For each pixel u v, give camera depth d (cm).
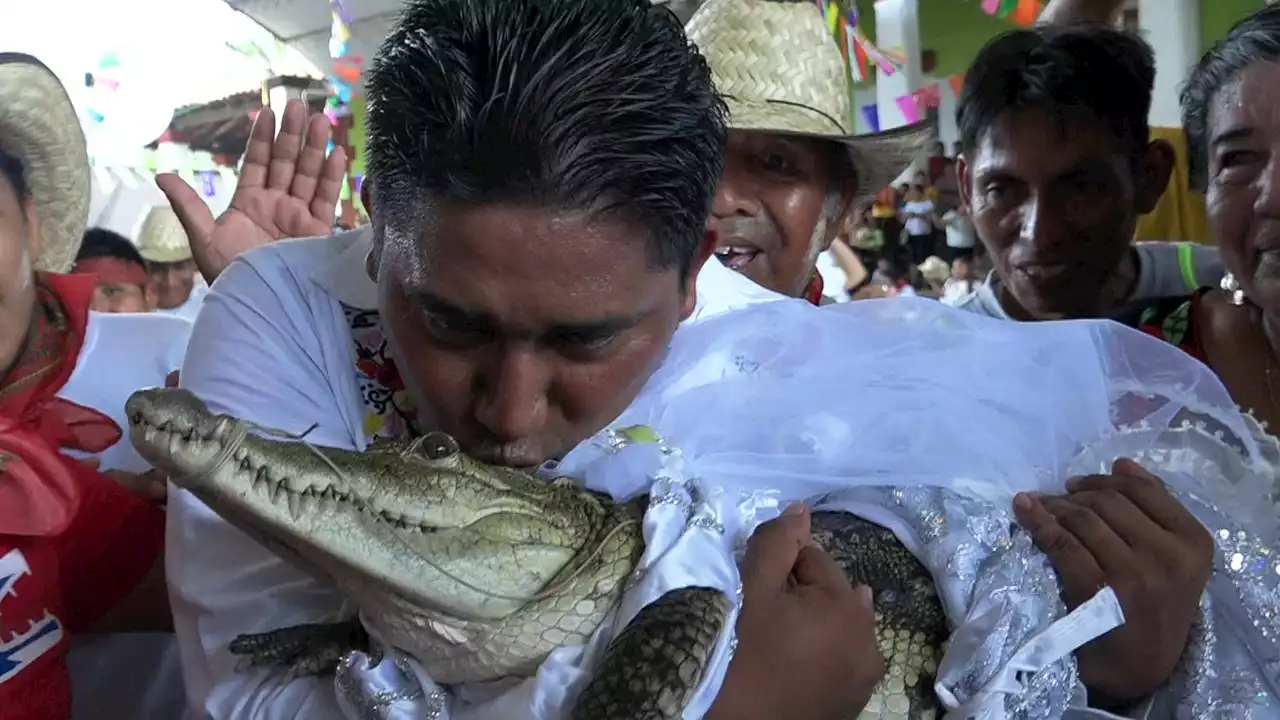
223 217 161
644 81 78
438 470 84
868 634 88
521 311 78
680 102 80
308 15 548
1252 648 104
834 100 178
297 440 80
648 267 80
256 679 98
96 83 498
